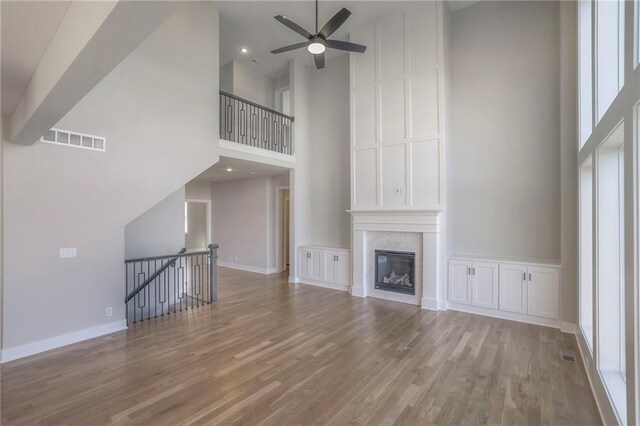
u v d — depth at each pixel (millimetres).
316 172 7039
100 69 1694
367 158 5605
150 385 2635
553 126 4371
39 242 3279
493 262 4418
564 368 2926
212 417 2217
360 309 4820
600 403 2268
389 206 5320
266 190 7848
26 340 3189
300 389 2578
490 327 4008
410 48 5152
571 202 3832
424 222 4930
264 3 4973
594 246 2514
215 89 5012
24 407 2330
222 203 8891
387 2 4992
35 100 2281
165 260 5621
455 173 5133
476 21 4984
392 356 3186
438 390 2564
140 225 5379
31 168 3221
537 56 4504
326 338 3662
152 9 1199
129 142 3963
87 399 2432
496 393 2520
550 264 4043
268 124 7398
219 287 6340
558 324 3963
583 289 3410
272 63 7105
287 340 3602
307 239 7047
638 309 1541
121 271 3934
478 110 4945
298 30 4004
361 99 5699
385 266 5609
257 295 5691
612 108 1974
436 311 4707
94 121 3660
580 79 3447
